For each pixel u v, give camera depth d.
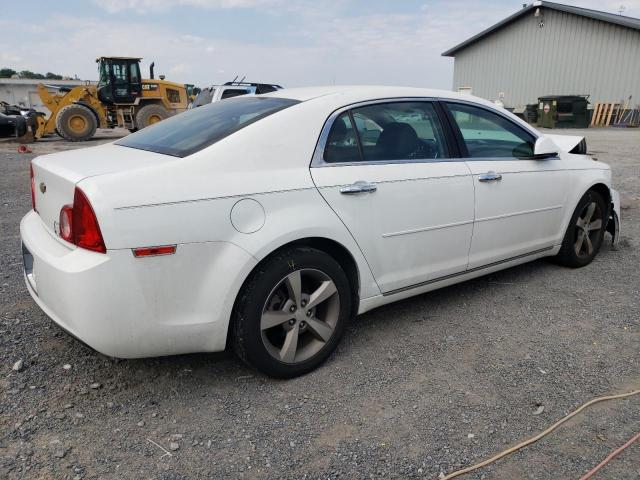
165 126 3.36
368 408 2.66
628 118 25.38
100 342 2.42
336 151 3.05
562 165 4.32
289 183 2.78
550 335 3.44
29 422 2.49
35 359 3.04
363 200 3.04
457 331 3.50
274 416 2.60
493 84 30.86
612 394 2.79
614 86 26.08
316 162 2.94
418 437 2.45
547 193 4.16
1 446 2.32
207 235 2.51
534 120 26.48
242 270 2.59
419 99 3.54
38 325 3.45
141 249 2.37
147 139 3.16
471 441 2.42
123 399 2.70
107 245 2.33
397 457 2.32
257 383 2.88
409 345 3.32
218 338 2.64
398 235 3.24
